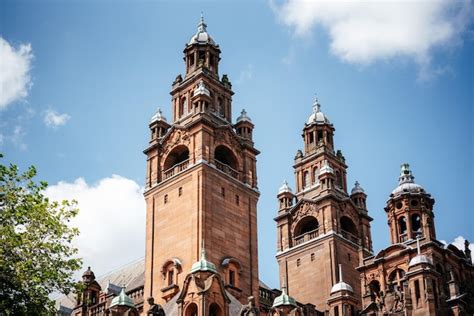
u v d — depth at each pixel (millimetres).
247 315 57406
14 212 46156
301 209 96562
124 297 64000
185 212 77688
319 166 99500
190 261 74500
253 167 84875
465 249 85938
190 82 87125
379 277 82625
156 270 77875
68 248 47406
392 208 86375
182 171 79688
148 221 81312
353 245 93562
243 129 86312
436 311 67125
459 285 78625
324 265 90688
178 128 82750
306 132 103812
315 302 89688
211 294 57344
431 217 84938
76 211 48562
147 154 85438
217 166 80375
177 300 58125
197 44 90188
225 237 77250
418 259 69875
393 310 70250
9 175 47094
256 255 79938
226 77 89812
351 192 99938
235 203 80375
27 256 45781
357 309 77250
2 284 44719
